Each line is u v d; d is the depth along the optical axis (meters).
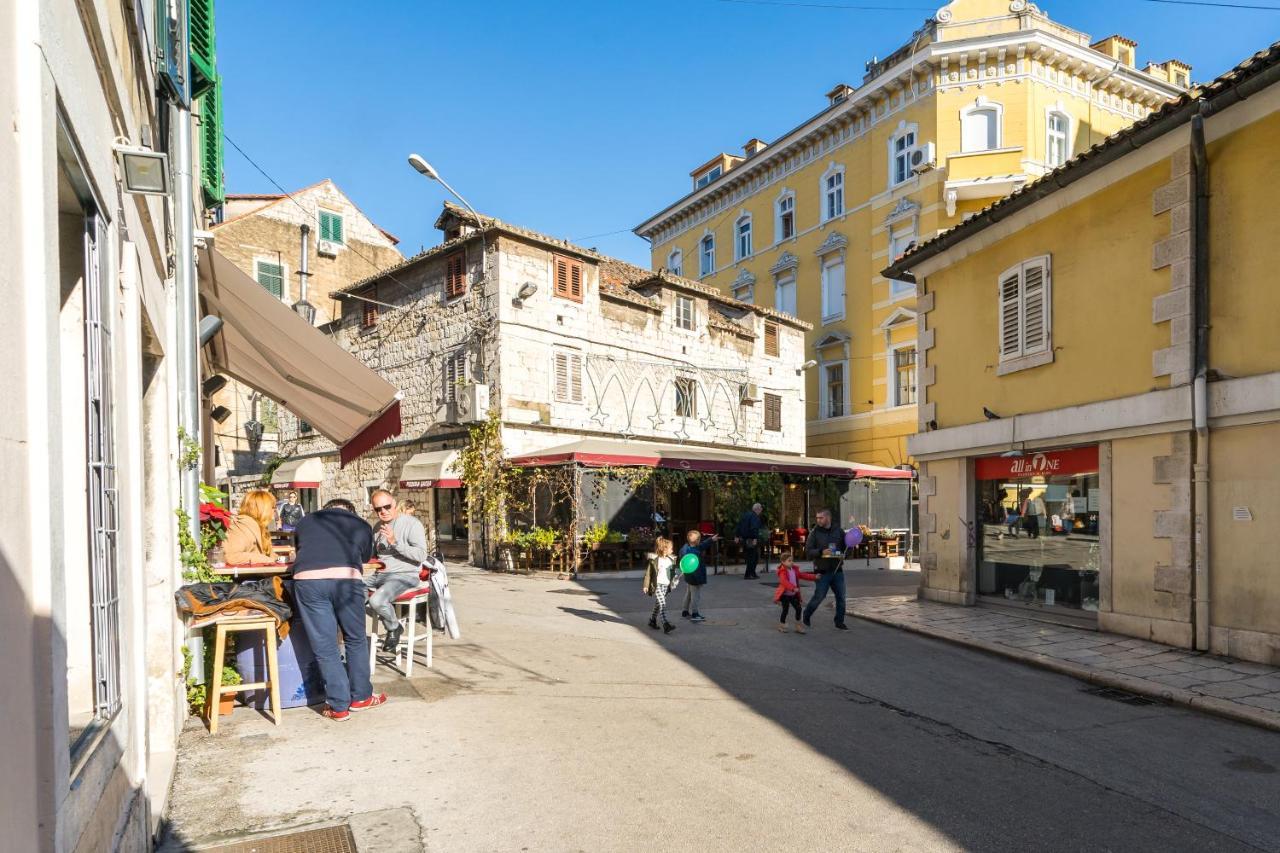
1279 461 8.08
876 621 11.52
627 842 3.89
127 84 3.69
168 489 4.75
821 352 29.25
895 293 26.25
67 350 2.62
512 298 19.45
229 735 5.36
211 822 4.00
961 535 12.91
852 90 29.19
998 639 9.80
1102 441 10.19
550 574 17.55
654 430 22.89
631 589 15.20
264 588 5.78
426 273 21.75
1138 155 9.61
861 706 6.79
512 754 5.12
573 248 20.69
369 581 7.38
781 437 27.45
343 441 11.35
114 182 3.00
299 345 9.21
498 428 18.98
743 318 26.75
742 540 18.25
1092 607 10.52
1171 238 9.23
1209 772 5.25
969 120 24.47
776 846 3.90
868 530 22.92
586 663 8.16
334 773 4.70
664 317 23.52
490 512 19.05
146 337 4.51
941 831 4.15
